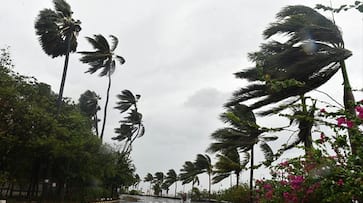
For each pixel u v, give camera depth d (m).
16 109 18.97
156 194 107.31
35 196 25.36
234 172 26.80
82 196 29.45
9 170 21.28
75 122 24.50
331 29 11.12
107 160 30.73
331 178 4.60
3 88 18.25
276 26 11.66
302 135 8.56
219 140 17.72
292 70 10.99
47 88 28.41
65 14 28.00
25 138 19.64
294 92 11.43
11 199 22.31
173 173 109.31
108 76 37.06
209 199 54.03
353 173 4.29
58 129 20.81
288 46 11.77
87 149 25.45
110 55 36.12
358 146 4.33
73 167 25.22
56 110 25.06
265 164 5.77
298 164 5.91
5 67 20.45
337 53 10.87
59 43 28.11
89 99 47.41
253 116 14.48
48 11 26.97
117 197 50.59
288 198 5.87
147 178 123.44
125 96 50.91
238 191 26.61
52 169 24.88
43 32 27.14
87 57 35.69
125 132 50.91
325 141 5.18
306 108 5.46
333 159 4.77
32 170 23.94
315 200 5.32
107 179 39.78
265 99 12.13
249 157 23.91
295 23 11.35
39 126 20.30
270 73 11.30
